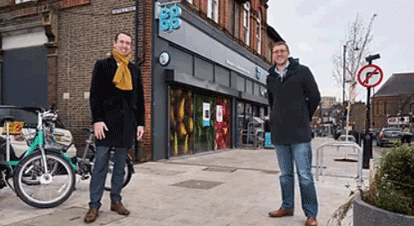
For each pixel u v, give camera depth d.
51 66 10.67
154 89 9.69
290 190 4.16
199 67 12.52
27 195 4.23
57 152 4.54
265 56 21.77
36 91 11.07
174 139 10.94
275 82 4.05
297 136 3.85
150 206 4.56
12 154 4.90
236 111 16.16
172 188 5.83
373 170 3.00
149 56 9.55
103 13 10.05
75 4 10.39
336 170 8.55
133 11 9.65
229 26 15.61
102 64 3.96
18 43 11.43
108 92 4.00
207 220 3.96
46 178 4.39
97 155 3.98
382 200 2.46
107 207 4.46
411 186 2.50
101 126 3.89
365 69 9.62
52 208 4.33
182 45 11.05
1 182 4.63
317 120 82.50
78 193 5.25
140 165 8.84
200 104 12.73
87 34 10.26
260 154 12.82
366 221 2.50
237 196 5.27
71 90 10.42
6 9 11.47
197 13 12.26
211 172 7.86
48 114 4.65
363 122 10.66
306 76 3.86
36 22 10.86
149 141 9.56
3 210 4.21
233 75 15.85
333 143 6.76
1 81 11.63
